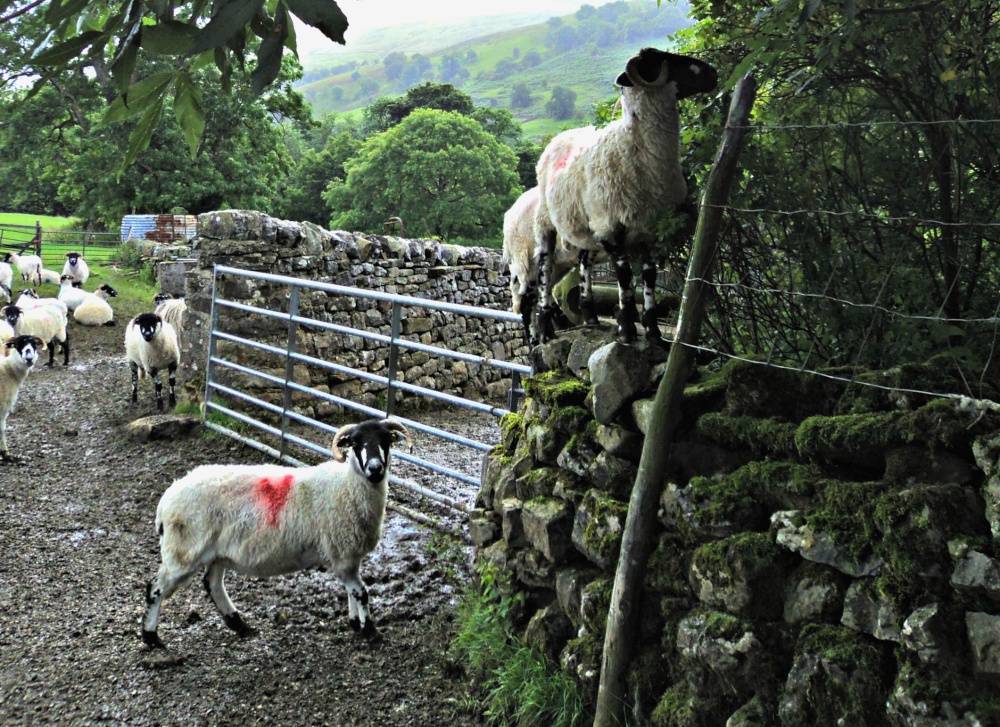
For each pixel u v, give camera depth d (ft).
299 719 12.18
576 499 12.05
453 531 19.03
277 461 24.27
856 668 8.30
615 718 10.40
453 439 18.78
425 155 162.61
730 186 10.11
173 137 108.58
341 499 13.89
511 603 12.82
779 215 10.34
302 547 14.15
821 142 10.26
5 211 203.10
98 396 33.17
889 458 8.59
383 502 14.32
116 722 12.07
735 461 10.20
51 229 136.26
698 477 10.21
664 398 10.37
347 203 180.24
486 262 41.37
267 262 29.01
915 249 9.77
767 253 10.76
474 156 164.96
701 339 11.69
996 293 9.50
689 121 12.01
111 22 5.07
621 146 10.61
